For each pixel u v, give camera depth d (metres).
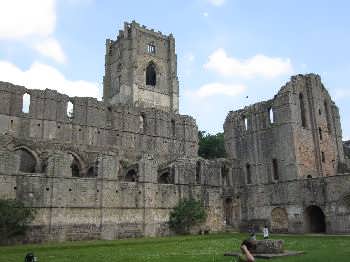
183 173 69.19
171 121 82.12
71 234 54.84
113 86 104.44
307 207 66.81
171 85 103.75
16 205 49.91
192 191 69.56
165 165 72.25
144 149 76.25
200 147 113.31
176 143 81.25
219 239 53.69
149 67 103.38
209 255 32.91
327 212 63.31
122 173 67.81
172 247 41.94
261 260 28.86
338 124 82.31
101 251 38.66
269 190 72.81
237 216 76.38
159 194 65.00
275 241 32.75
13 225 48.88
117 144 73.31
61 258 32.78
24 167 63.72
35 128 65.56
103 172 59.62
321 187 64.69
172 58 105.56
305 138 73.81
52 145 64.50
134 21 101.44
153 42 104.38
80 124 69.88
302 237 55.44
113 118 74.19
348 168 79.75
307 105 77.00
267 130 76.19
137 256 33.31
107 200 59.03
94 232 56.91
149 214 62.69
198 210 66.38
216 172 74.25
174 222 65.00
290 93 73.94
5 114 63.47
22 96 65.81
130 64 99.06
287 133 72.56
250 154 78.25
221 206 73.31
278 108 74.88
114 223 58.94
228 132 83.44
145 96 99.06
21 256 34.88
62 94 69.50
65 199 55.38
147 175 64.00
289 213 68.69
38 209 52.94
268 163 74.75
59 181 55.38
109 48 107.81
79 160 66.19
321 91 80.25
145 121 78.31
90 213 57.12
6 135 59.91
